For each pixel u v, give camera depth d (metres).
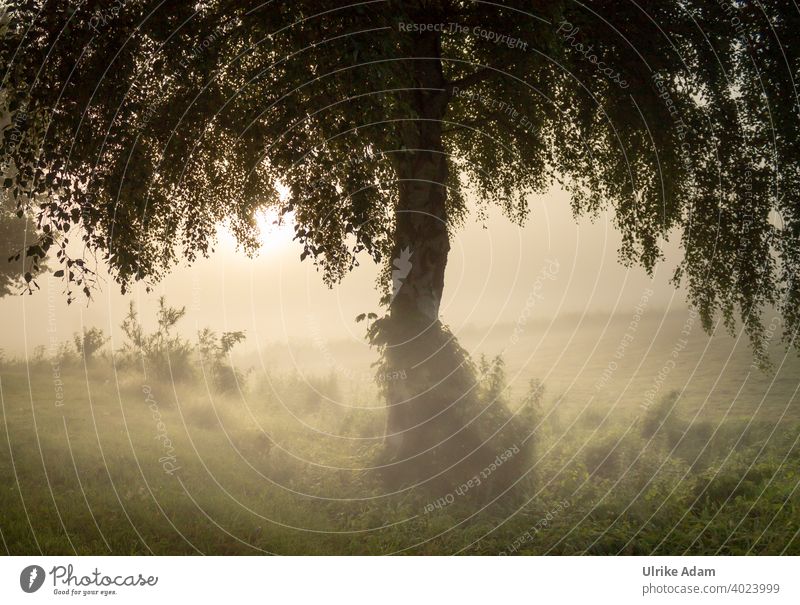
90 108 7.34
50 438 8.97
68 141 7.30
